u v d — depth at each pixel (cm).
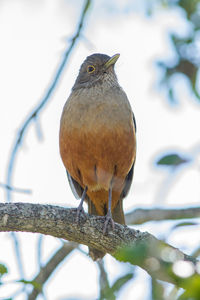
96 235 1066
